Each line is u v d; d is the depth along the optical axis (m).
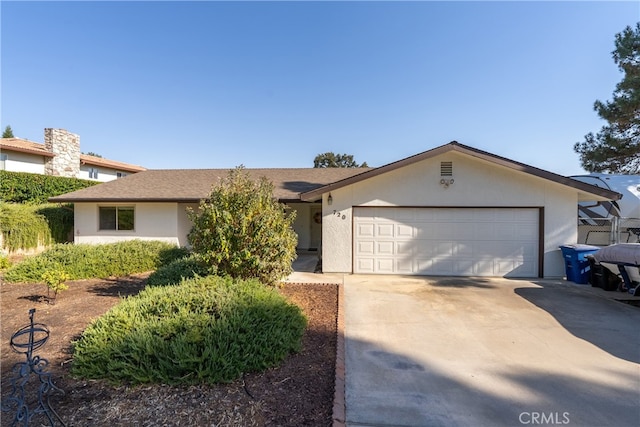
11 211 13.39
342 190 10.12
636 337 5.07
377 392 3.46
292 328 4.41
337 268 10.13
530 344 4.79
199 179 15.73
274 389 3.35
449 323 5.67
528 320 5.84
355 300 7.09
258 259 6.08
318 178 16.28
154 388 3.30
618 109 12.91
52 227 14.55
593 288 8.27
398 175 9.97
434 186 9.86
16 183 16.73
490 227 9.79
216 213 6.18
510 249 9.73
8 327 5.07
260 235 6.21
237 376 3.50
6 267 8.73
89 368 3.49
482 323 5.67
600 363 4.18
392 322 5.70
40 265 8.34
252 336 3.82
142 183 15.17
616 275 7.90
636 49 12.60
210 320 3.88
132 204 13.66
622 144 13.63
